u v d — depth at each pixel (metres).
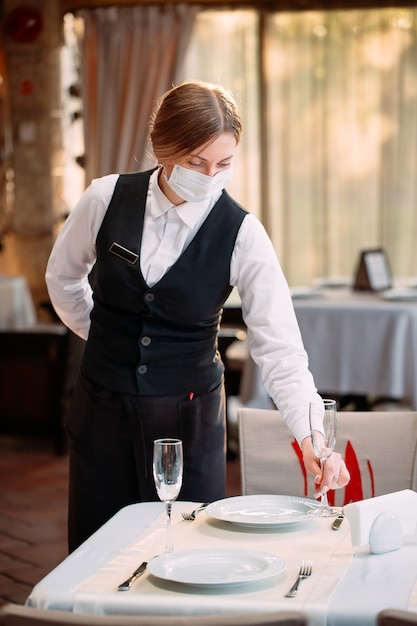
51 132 8.63
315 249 8.37
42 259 8.73
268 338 2.60
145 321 2.62
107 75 8.45
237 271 2.65
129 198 2.65
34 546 4.69
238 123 2.46
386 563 2.03
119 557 2.09
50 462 6.39
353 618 1.74
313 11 8.16
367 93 8.16
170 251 2.61
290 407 2.49
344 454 3.01
